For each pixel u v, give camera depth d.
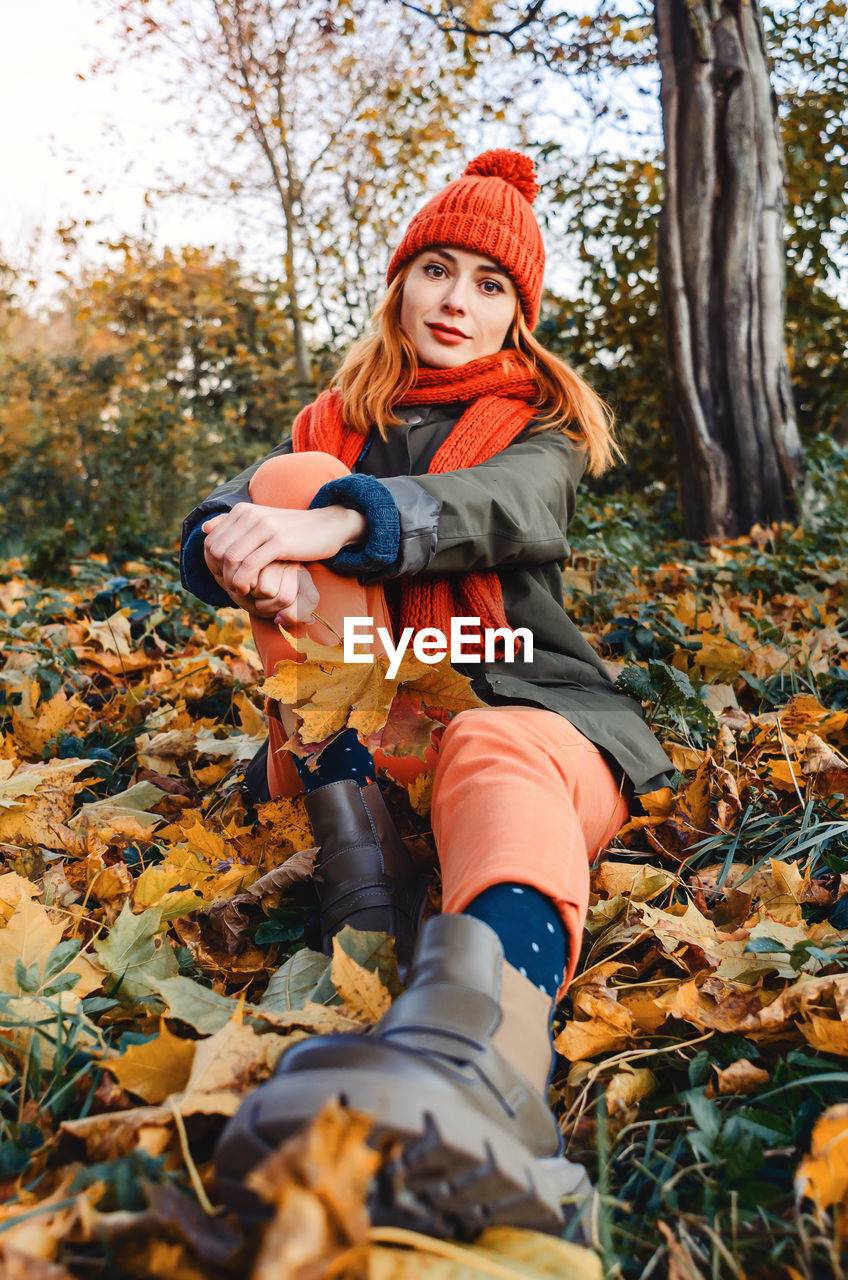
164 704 2.34
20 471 9.16
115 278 11.26
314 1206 0.51
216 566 1.18
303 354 10.27
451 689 1.13
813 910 1.26
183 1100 0.74
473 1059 0.68
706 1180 0.76
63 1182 0.71
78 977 1.02
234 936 1.23
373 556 1.15
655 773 1.25
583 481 6.87
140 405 9.07
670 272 4.75
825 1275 0.67
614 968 1.08
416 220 1.65
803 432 6.94
